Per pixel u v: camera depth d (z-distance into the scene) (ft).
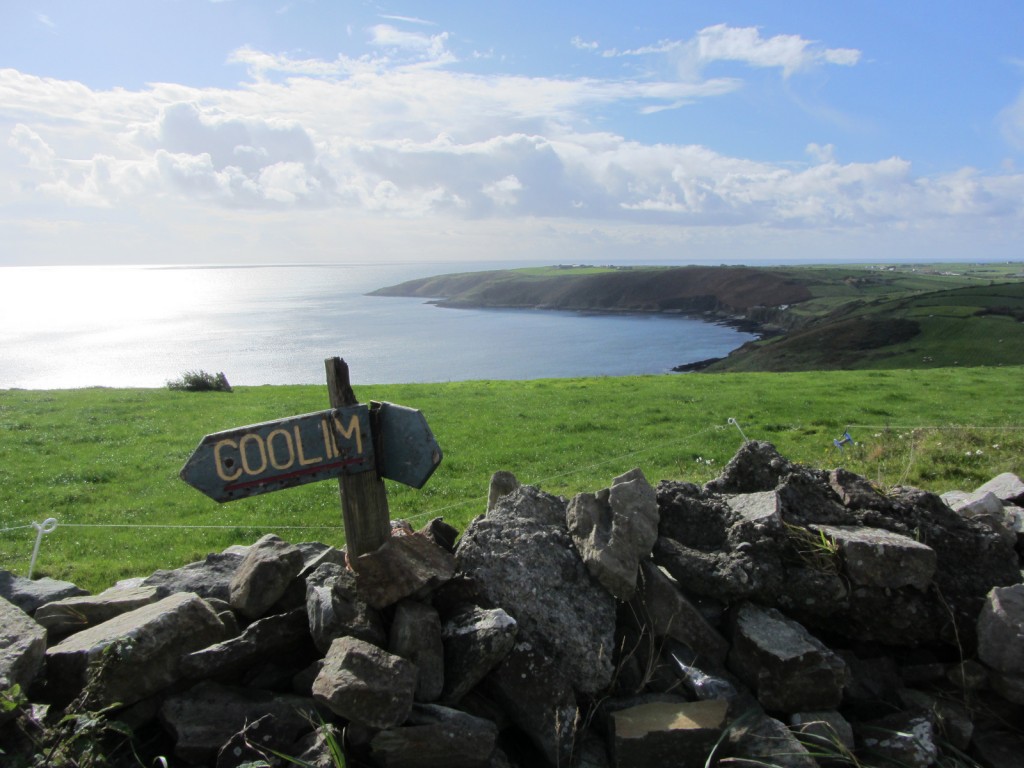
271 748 11.87
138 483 53.72
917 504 17.34
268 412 84.07
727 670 14.79
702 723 13.08
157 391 103.09
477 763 11.98
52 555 35.42
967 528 16.97
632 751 12.75
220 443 12.72
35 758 10.70
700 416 75.20
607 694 14.26
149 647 12.67
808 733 13.41
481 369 409.28
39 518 44.55
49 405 88.38
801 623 15.67
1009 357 276.62
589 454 59.77
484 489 49.34
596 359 456.86
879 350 318.86
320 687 11.85
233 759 11.64
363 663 11.99
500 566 14.94
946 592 15.65
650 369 401.49
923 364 285.23
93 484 53.57
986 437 51.83
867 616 15.31
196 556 34.99
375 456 14.12
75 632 14.78
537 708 13.07
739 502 17.24
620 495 16.30
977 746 14.21
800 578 15.33
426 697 12.66
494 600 14.65
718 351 498.28
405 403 87.81
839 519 17.02
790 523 16.30
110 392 101.04
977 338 310.24
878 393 87.81
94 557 35.24
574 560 15.58
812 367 320.50
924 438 52.31
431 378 368.89
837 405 79.61
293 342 540.52
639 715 13.43
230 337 576.61
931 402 80.59
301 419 13.34
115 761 11.86
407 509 44.70
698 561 15.51
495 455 60.39
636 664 14.82
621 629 15.48
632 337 599.98
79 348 469.98
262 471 13.07
